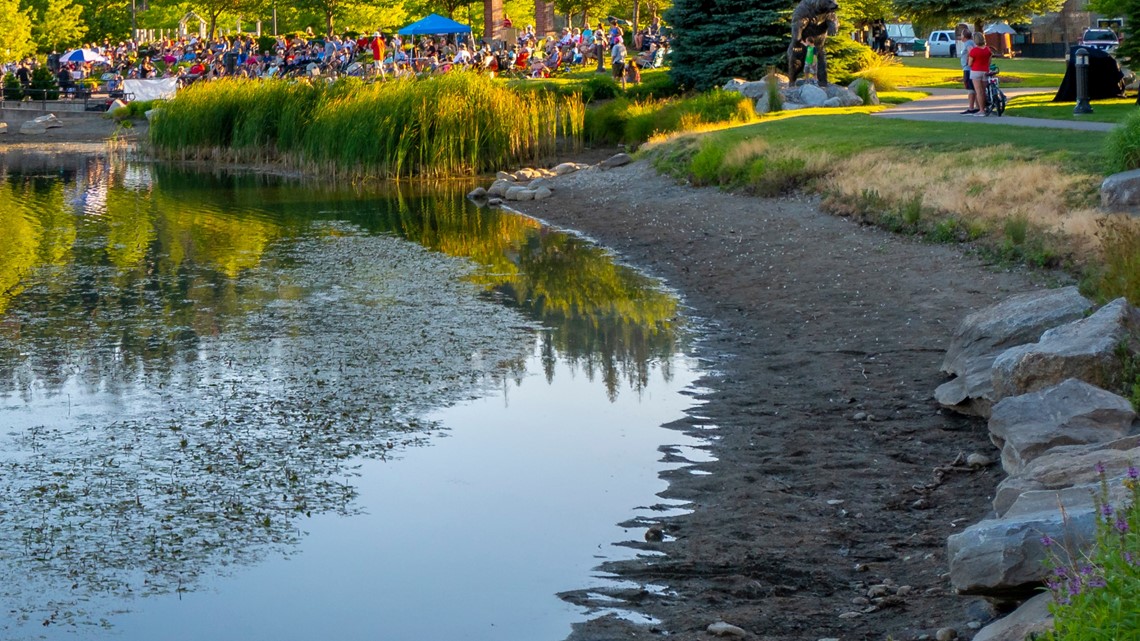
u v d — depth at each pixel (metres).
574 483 9.80
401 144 36.22
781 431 11.03
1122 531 5.48
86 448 10.80
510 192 29.89
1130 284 11.93
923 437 10.59
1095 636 4.77
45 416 11.83
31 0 82.25
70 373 13.50
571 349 14.41
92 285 18.95
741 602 7.51
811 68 38.53
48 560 8.38
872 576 7.83
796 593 7.62
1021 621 5.89
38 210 28.89
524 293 18.00
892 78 43.81
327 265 20.67
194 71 59.34
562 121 39.34
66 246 23.11
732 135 29.89
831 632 6.99
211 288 18.62
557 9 74.38
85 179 36.81
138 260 21.38
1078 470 7.15
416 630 7.29
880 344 13.86
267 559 8.38
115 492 9.67
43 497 9.58
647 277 19.12
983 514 8.69
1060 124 25.98
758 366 13.40
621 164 32.31
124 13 88.94
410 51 60.75
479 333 15.30
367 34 82.81
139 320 16.30
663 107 38.47
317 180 36.31
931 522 8.71
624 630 7.19
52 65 77.25
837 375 12.77
